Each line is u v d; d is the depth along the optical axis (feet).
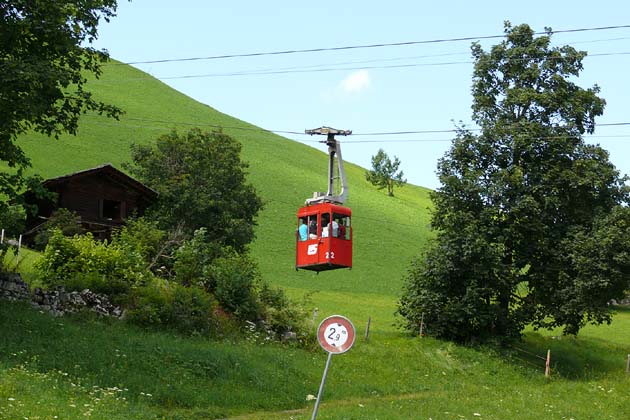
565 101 160.15
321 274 268.41
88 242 126.41
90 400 74.28
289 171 411.13
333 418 84.38
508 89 161.89
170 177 207.92
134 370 91.81
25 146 313.94
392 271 291.58
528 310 158.51
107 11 103.35
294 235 308.40
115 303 117.91
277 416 86.69
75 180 197.67
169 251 159.63
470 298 154.20
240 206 210.18
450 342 154.51
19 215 108.68
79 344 94.79
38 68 90.99
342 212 117.60
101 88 468.75
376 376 124.57
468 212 157.89
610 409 116.26
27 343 90.02
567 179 155.12
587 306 148.25
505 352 152.97
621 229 150.41
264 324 133.90
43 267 122.11
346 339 65.41
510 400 115.55
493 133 160.97
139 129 390.63
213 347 112.98
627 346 185.26
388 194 493.36
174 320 120.16
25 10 95.30
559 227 159.02
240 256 145.59
